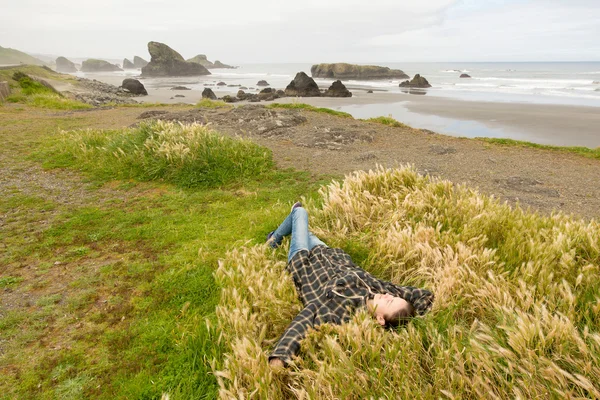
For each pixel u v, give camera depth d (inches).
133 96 1614.2
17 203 226.5
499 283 124.6
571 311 107.0
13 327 119.5
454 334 97.7
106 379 100.5
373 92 1656.0
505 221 170.4
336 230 178.4
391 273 147.3
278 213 205.2
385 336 100.0
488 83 2225.6
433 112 913.5
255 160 302.8
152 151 291.6
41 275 150.9
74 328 119.7
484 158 366.0
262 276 131.0
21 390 96.7
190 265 154.5
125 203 231.5
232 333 109.8
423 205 187.0
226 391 84.6
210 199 238.7
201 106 759.7
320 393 87.8
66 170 293.0
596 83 2098.9
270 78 3595.0
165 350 110.3
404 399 84.0
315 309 116.5
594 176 310.7
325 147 395.9
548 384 83.5
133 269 153.2
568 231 155.0
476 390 82.7
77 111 678.5
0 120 522.0
